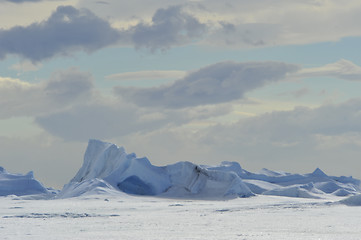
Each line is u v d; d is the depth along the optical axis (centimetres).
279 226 18725
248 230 17550
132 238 15262
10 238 15725
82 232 17338
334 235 15738
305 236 15500
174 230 17700
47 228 18850
